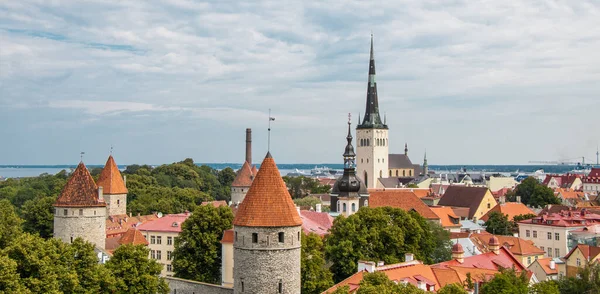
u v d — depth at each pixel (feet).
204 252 373.20
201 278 370.73
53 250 252.42
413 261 323.78
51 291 236.02
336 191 579.48
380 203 593.83
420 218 414.21
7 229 350.02
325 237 406.62
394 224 390.01
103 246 398.42
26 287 234.79
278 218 227.40
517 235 549.54
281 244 227.20
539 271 399.44
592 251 396.16
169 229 467.93
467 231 570.87
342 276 362.94
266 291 225.56
